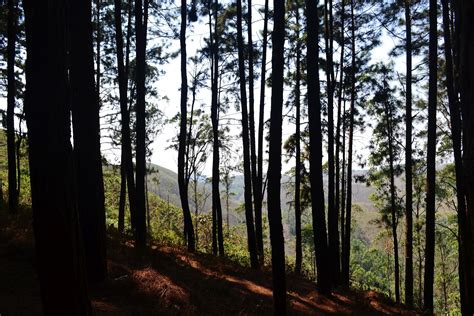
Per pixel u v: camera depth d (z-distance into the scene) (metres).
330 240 15.62
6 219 10.77
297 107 18.98
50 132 3.45
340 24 18.27
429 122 12.88
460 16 2.95
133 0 18.84
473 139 2.81
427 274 13.21
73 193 3.59
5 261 7.68
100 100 19.53
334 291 14.22
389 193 25.17
